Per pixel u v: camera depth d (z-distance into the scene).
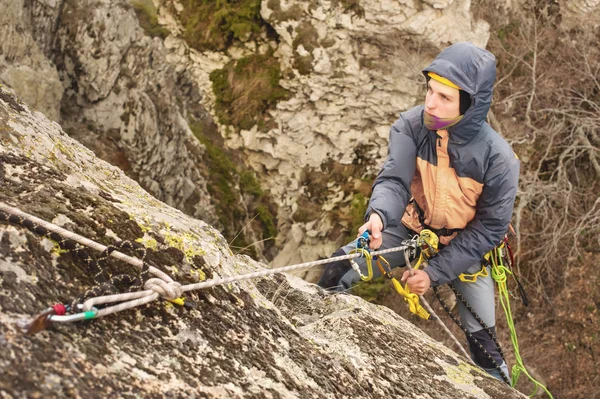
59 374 1.46
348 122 11.98
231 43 12.31
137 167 9.30
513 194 2.96
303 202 12.12
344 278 3.33
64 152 2.27
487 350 3.36
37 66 8.28
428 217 3.11
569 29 13.26
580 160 13.43
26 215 1.67
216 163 11.30
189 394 1.63
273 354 1.97
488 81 2.71
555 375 12.05
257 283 2.87
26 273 1.61
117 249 1.80
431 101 2.75
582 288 12.64
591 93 13.27
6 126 2.04
